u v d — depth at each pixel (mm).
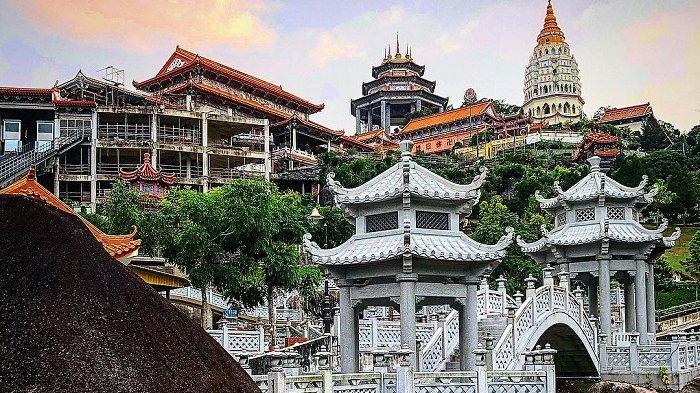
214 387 9992
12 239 9609
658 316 66062
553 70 160125
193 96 99250
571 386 38531
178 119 86188
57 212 10164
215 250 41281
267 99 118188
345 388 20812
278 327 45469
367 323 33000
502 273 63094
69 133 80875
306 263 56125
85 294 9422
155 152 83375
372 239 25203
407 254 23234
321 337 33750
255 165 99250
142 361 9352
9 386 8422
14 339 8750
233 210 41594
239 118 90062
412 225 24469
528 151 122125
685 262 82000
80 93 84688
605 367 38969
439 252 23719
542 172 105438
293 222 45219
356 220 25844
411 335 23562
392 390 21766
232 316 49750
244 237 41594
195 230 41125
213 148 87250
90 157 80625
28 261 9414
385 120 175875
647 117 153500
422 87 179125
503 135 138875
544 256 43219
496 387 22859
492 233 66688
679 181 100500
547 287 34000
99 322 9305
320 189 101688
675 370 37469
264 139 93000
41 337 8812
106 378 8883
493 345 30219
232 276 40969
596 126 139625
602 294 39156
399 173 25516
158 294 10562
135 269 28969
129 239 26781
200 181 85438
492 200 95438
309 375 20266
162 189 75438
